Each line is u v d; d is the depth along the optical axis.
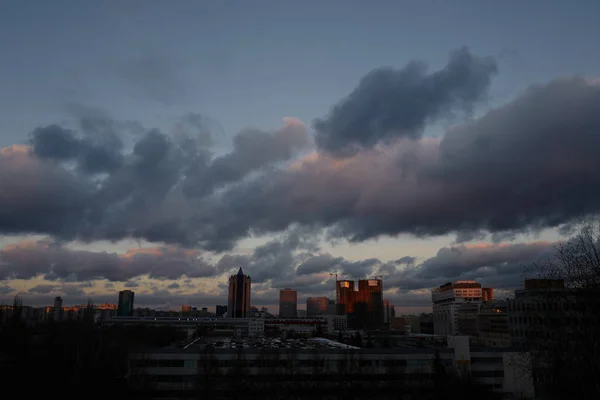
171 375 165.12
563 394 80.50
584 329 72.62
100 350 196.38
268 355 167.50
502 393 170.38
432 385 167.75
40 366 190.38
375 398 163.25
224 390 155.00
